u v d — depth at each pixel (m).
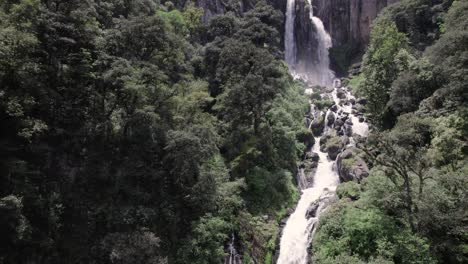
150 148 32.47
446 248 23.30
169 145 30.61
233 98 42.09
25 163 26.03
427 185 25.92
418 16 62.00
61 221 27.69
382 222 25.81
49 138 29.52
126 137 33.16
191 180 32.31
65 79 31.11
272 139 45.06
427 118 31.59
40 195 26.77
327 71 85.81
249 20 62.84
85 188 30.00
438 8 59.59
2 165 25.56
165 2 65.56
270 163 41.94
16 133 26.92
